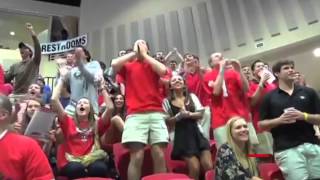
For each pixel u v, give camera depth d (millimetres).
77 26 9961
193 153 3242
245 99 3553
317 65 7352
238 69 3607
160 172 2895
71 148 3125
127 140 2908
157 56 5020
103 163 3078
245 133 2555
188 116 3338
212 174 2836
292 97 2820
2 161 1821
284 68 2859
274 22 7125
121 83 4012
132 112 2979
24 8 9578
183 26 8320
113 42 9094
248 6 7508
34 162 1874
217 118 3459
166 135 2959
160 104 3043
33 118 2750
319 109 2781
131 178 2859
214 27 7918
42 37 9758
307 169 2668
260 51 7215
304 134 2717
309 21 6680
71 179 2943
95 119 3270
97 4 9570
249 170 2523
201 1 8180
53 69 7953
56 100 3180
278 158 2775
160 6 8727
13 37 9539
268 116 2896
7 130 1899
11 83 4504
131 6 9117
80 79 3760
